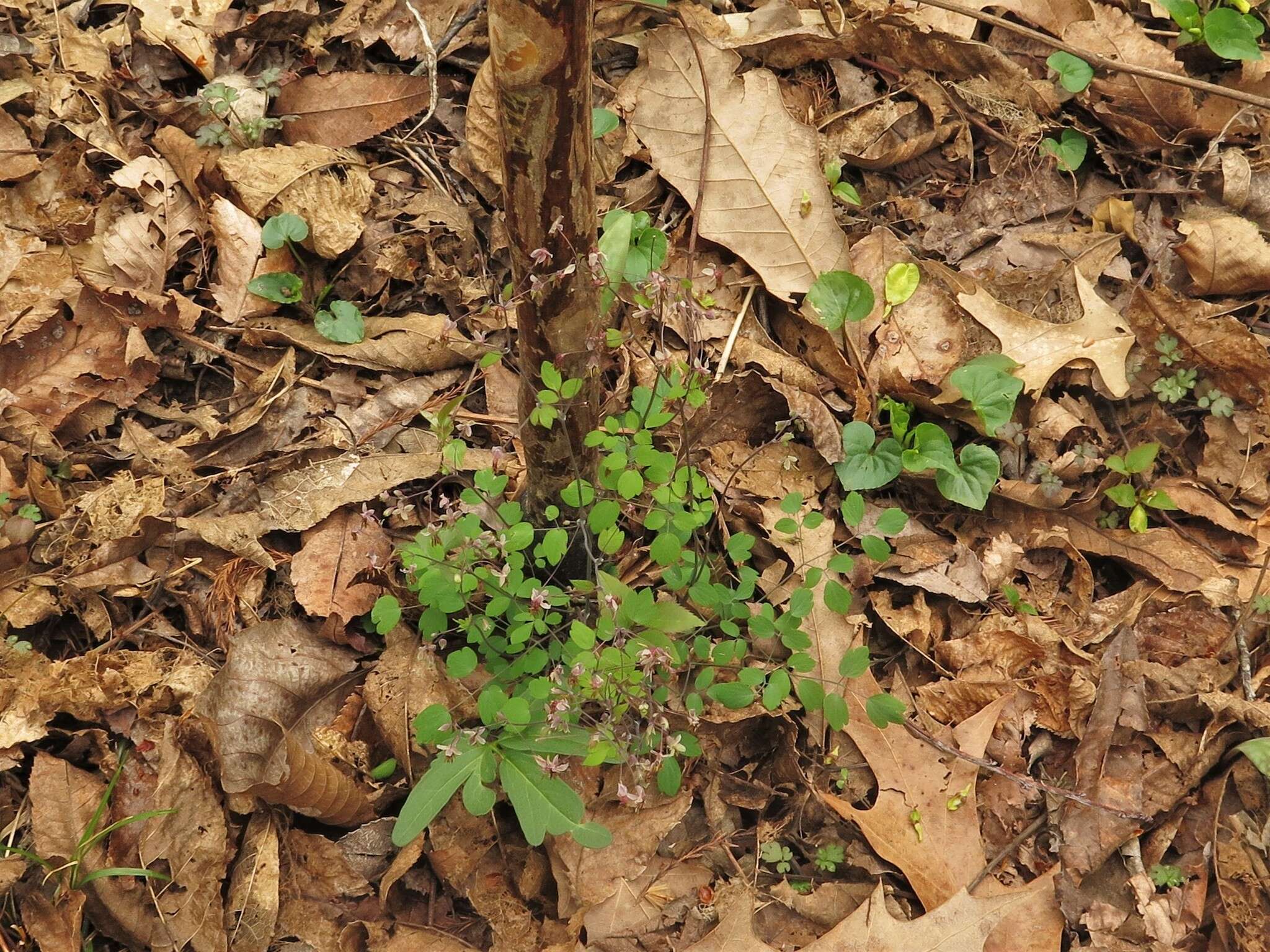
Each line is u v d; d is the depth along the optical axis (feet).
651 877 2.47
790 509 2.45
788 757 2.56
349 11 2.92
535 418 2.32
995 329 2.79
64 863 2.35
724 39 2.95
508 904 2.44
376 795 2.46
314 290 2.77
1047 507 2.75
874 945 2.41
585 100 2.16
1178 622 2.68
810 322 2.77
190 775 2.40
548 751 2.36
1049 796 2.54
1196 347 2.81
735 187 2.81
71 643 2.52
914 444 2.69
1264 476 2.77
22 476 2.58
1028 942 2.45
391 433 2.68
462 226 2.82
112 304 2.69
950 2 2.99
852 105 2.98
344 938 2.39
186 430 2.67
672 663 2.38
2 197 2.73
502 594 2.40
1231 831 2.56
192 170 2.77
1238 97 2.89
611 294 2.37
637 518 2.60
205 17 2.88
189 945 2.35
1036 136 2.96
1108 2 3.10
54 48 2.84
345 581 2.55
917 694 2.61
